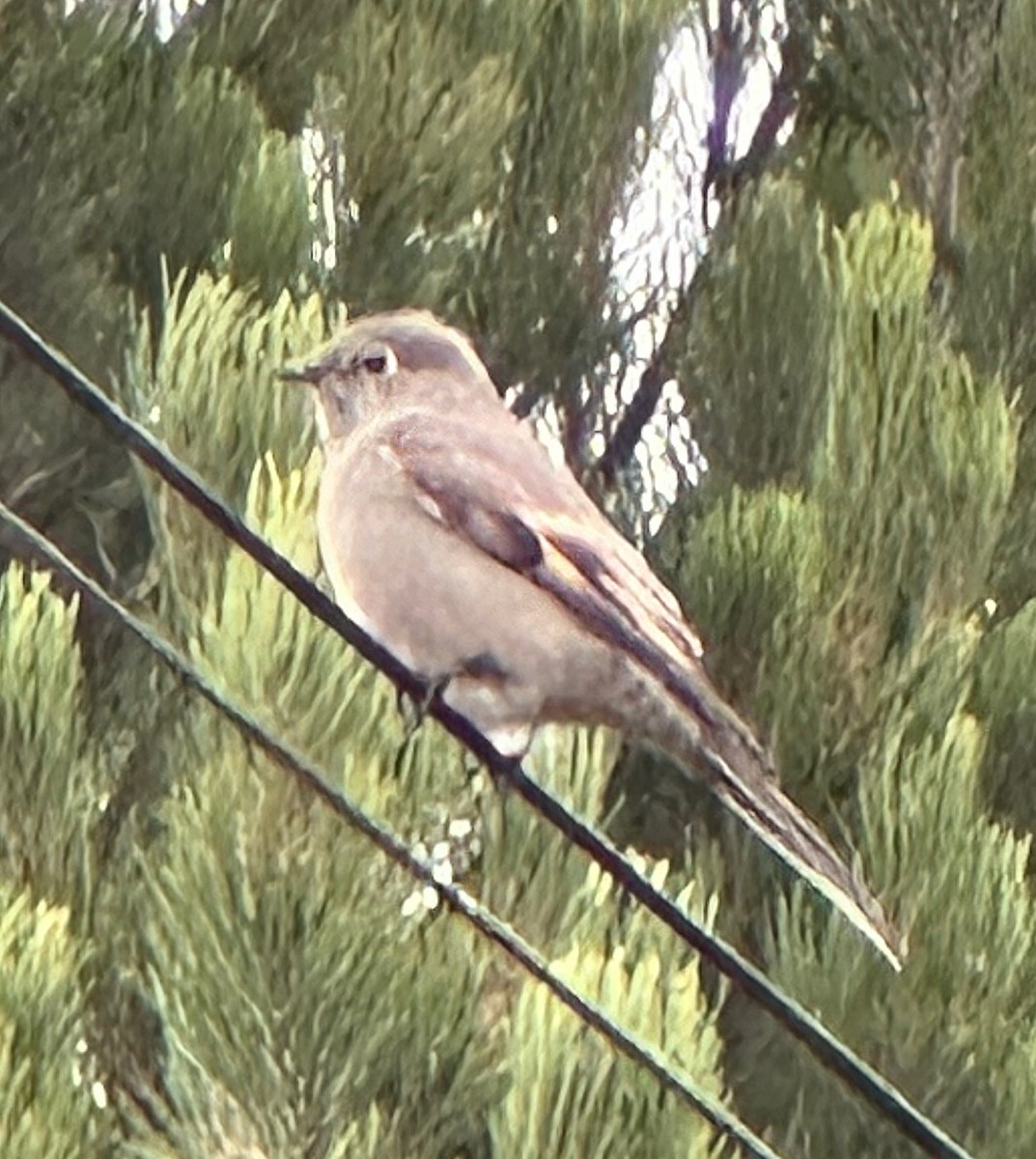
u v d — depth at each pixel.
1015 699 11.41
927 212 13.48
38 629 9.51
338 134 12.97
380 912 8.53
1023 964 10.50
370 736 8.48
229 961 8.41
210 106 12.98
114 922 9.68
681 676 8.20
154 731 12.02
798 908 10.84
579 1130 8.04
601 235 13.49
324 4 13.35
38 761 9.45
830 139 13.89
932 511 11.41
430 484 8.35
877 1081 7.30
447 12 12.99
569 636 8.23
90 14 13.27
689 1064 8.17
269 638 8.44
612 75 13.27
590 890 8.84
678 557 11.89
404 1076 8.55
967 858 10.52
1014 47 13.38
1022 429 12.67
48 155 13.18
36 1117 8.32
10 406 13.40
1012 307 13.05
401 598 8.37
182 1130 8.57
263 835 8.42
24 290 13.24
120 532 13.35
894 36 13.73
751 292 12.23
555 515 8.36
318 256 12.66
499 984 8.77
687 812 12.37
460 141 12.95
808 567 11.29
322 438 8.88
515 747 8.59
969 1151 10.41
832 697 11.26
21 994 8.38
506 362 13.52
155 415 9.33
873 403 11.43
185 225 13.03
